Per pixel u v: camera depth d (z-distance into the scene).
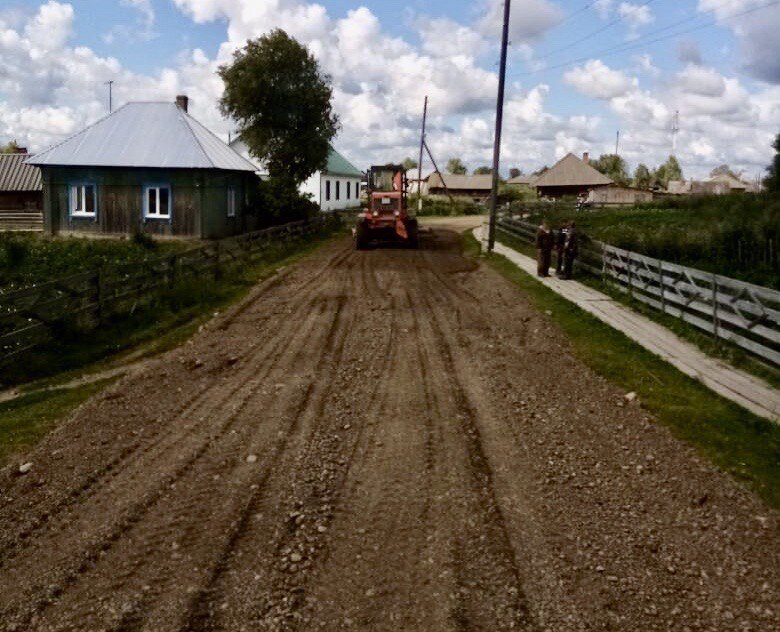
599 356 11.93
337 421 8.51
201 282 17.80
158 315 14.94
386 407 9.03
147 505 6.34
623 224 30.17
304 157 39.94
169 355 11.87
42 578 5.21
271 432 8.13
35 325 11.90
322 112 40.22
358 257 25.69
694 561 5.57
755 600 5.09
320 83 39.69
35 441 8.01
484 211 62.66
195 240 29.52
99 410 8.90
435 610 4.87
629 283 17.03
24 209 45.72
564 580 5.24
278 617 4.77
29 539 5.77
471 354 11.75
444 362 11.21
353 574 5.30
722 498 6.70
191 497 6.49
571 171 81.00
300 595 5.02
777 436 8.48
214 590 5.07
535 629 4.68
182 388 9.86
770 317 10.87
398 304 16.08
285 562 5.43
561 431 8.31
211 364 11.11
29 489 6.69
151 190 29.95
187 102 35.75
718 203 34.84
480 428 8.34
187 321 14.85
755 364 11.36
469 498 6.54
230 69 38.28
